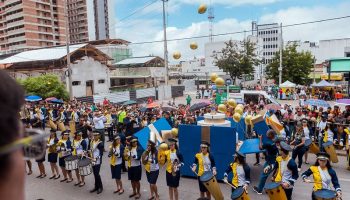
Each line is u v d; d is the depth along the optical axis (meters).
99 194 10.42
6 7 89.06
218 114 11.88
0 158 0.59
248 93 25.95
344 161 13.23
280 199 7.41
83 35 107.88
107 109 20.33
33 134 0.69
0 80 0.62
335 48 94.06
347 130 12.82
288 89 38.75
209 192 8.48
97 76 43.34
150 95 42.62
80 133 11.34
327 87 37.75
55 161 12.02
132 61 58.19
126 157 9.85
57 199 10.10
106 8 118.06
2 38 91.75
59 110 21.81
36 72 40.25
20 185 0.64
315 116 15.68
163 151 9.20
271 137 9.80
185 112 19.02
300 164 11.92
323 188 7.00
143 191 10.55
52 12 92.12
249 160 13.72
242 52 48.34
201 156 8.74
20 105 0.65
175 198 9.20
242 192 7.38
